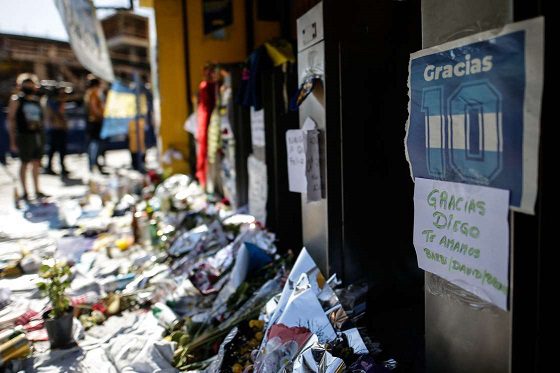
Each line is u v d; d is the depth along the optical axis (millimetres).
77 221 5848
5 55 19391
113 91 9398
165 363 2457
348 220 2836
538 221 1344
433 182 1675
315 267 2502
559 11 1230
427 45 1657
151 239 4555
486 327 1533
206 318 2816
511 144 1338
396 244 2965
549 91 1252
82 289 3445
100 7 7527
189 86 6969
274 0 6340
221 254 3578
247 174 4707
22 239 5125
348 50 2699
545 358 1429
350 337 2064
